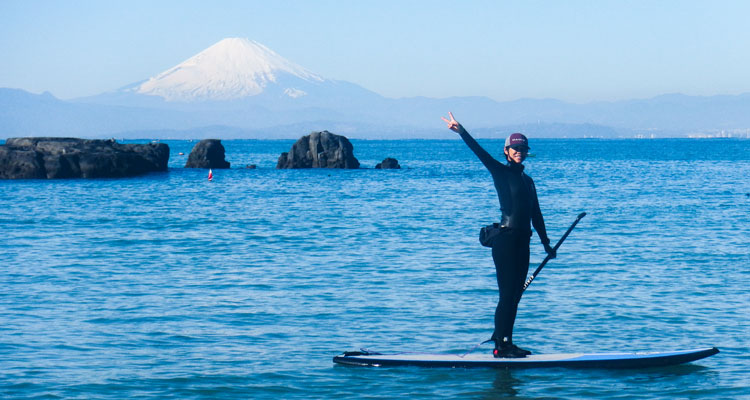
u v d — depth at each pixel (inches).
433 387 524.7
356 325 701.3
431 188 3065.9
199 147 5093.5
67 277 967.0
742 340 638.5
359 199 2468.0
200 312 754.8
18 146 3944.4
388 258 1130.7
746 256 1120.2
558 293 837.2
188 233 1498.5
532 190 561.3
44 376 544.7
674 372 553.6
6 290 871.1
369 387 524.1
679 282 904.3
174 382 533.3
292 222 1717.5
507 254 552.1
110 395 506.3
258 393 512.1
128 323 707.4
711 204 2155.5
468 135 550.3
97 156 3961.6
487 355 580.4
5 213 1972.2
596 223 1642.5
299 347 626.2
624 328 681.6
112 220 1782.7
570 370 560.1
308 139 5182.1
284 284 911.0
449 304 792.3
